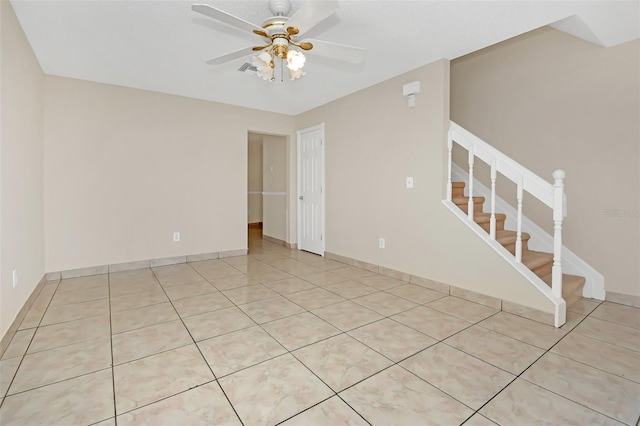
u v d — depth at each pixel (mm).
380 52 2885
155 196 4047
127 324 2334
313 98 4309
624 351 1969
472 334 2205
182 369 1755
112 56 2957
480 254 2812
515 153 3479
